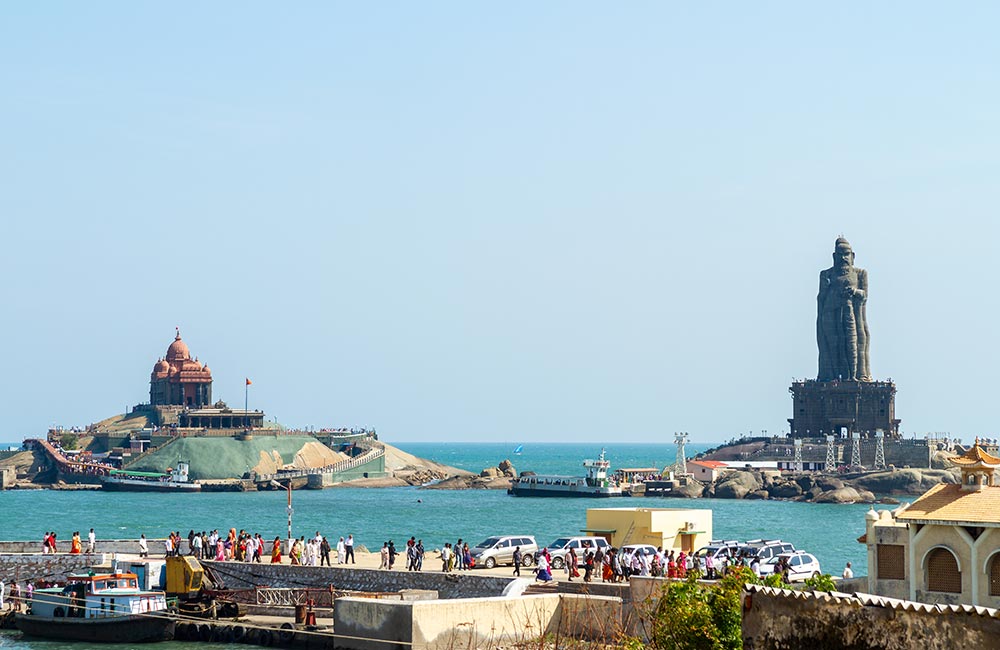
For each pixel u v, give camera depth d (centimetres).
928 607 3603
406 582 9938
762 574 9669
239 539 11662
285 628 8744
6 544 11588
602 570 9719
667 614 5691
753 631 3934
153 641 8969
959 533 7206
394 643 7781
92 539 11688
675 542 11194
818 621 3800
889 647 3641
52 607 9281
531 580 9456
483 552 10788
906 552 7550
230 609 9369
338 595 9675
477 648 7800
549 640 7031
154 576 9762
